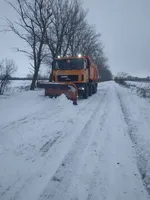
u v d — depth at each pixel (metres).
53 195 2.68
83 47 29.05
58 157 3.80
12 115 7.15
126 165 3.54
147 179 3.13
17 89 21.53
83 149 4.20
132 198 2.66
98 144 4.50
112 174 3.24
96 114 7.68
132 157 3.86
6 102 9.67
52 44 17.55
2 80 17.17
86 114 7.66
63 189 2.82
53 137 4.93
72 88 10.30
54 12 16.78
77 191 2.78
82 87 11.63
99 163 3.59
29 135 5.02
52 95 10.78
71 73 11.66
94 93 17.31
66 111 8.04
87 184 2.95
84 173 3.25
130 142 4.66
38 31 16.45
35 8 15.58
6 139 4.68
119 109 8.82
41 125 5.94
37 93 12.70
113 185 2.95
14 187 2.84
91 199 2.62
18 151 4.05
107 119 6.86
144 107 9.45
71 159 3.73
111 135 5.14
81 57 11.74
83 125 6.06
